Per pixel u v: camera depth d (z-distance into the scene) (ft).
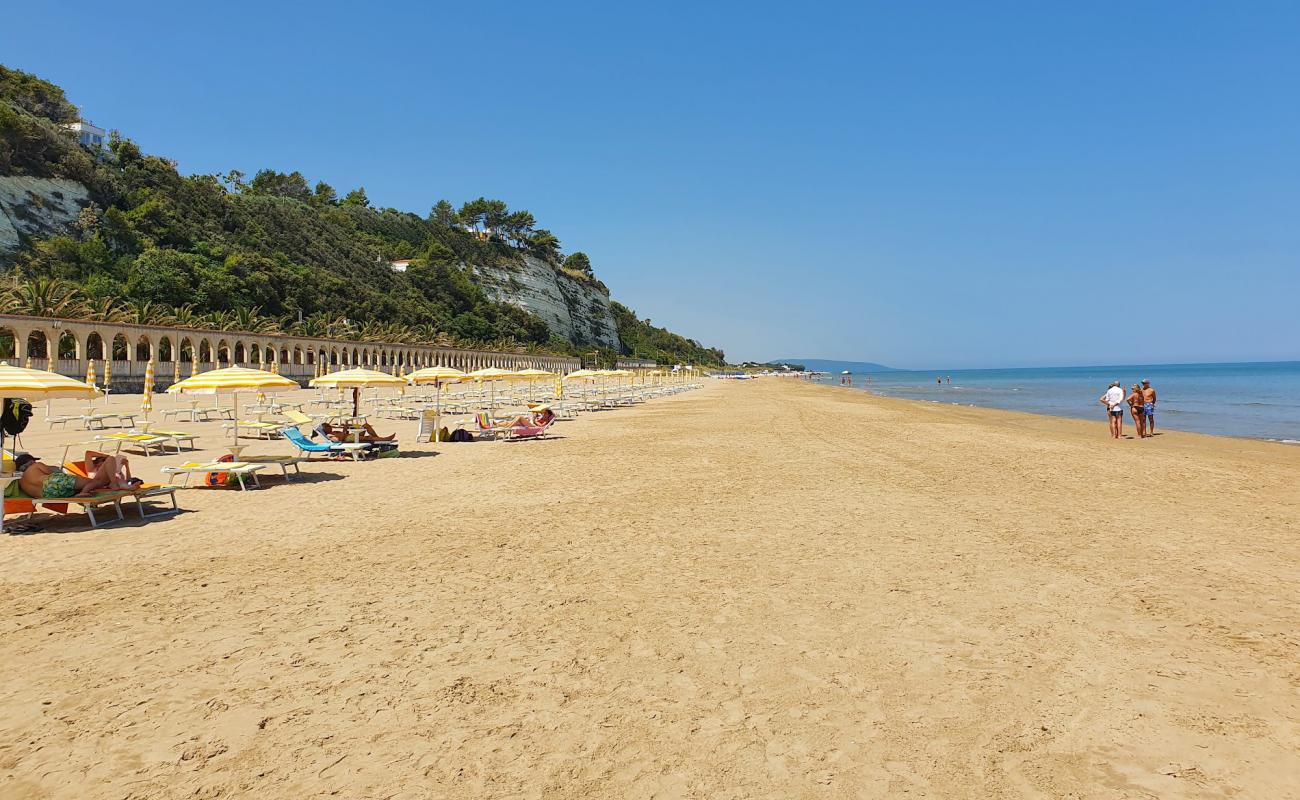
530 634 17.10
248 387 42.52
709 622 17.90
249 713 13.16
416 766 11.39
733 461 49.65
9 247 201.98
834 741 12.14
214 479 38.60
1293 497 36.04
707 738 12.25
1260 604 19.12
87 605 19.16
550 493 36.83
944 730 12.50
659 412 109.19
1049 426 86.84
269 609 18.89
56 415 82.17
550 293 523.29
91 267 208.95
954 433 73.00
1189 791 10.69
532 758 11.62
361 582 21.31
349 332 256.32
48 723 12.81
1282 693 13.84
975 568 22.68
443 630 17.38
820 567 22.89
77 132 282.36
